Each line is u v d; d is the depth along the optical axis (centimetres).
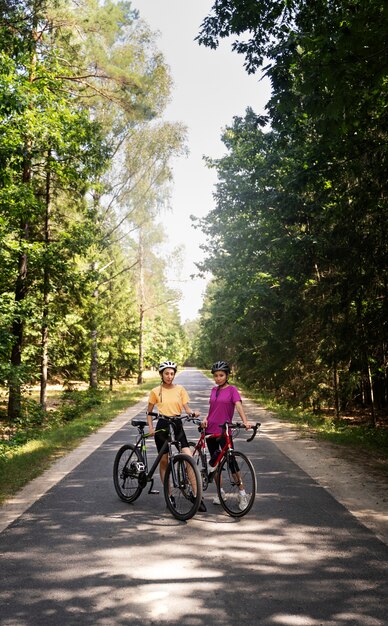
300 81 946
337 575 450
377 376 1966
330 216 1548
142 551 514
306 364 2252
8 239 1752
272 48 1010
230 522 616
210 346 5938
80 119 1738
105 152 1883
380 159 1221
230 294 2497
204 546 528
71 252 2009
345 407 2408
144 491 791
